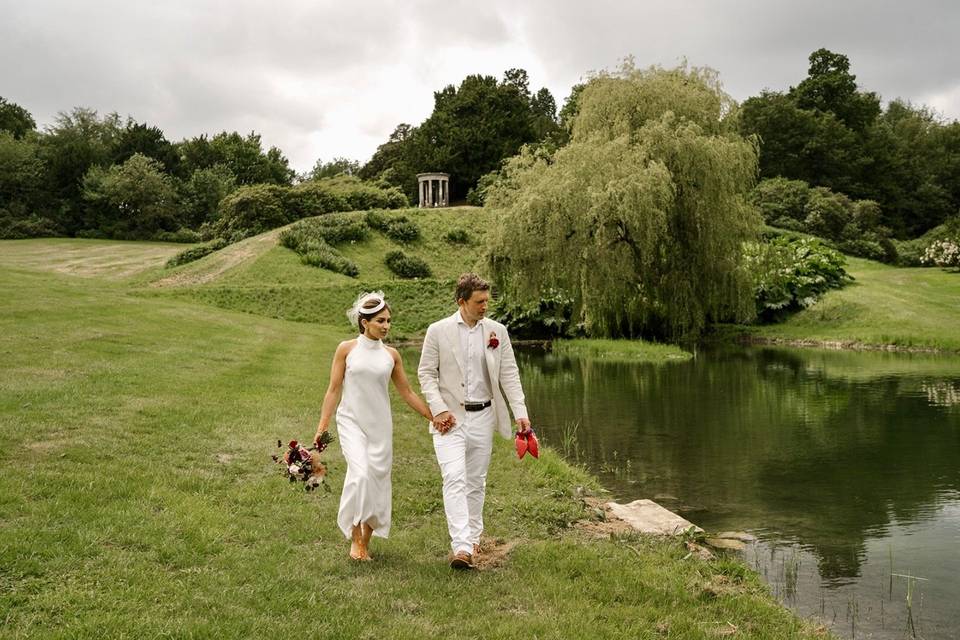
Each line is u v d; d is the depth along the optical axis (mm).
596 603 4293
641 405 13867
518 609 4148
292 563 4578
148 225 65688
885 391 15516
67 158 67812
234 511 5516
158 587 3930
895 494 7934
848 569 5730
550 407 13664
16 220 63438
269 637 3488
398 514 5992
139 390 9664
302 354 17422
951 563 5883
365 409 4852
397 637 3609
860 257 50656
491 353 5184
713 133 26703
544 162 29234
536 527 5969
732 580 5094
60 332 14469
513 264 26109
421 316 33875
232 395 10250
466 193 75688
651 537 5996
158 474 6098
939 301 31062
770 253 27672
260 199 48938
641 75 27094
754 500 7707
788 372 19125
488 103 75750
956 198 72438
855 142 68438
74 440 6770
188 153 83688
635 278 25672
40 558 4141
